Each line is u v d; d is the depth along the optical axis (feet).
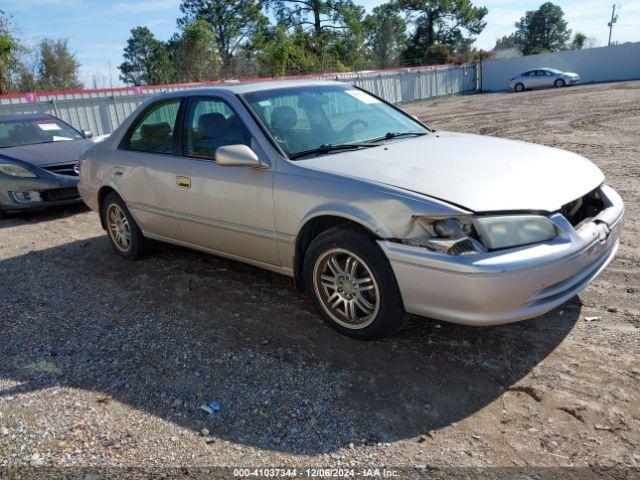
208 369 10.65
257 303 13.55
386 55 191.31
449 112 71.36
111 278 16.16
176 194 14.40
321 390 9.73
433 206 9.48
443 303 9.59
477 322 9.45
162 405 9.57
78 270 17.15
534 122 49.44
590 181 11.19
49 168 24.80
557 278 9.60
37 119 29.66
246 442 8.51
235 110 13.11
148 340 12.01
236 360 10.92
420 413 8.96
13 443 8.74
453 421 8.72
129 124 16.53
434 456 7.98
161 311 13.51
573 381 9.50
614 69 116.26
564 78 107.96
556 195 10.18
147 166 15.25
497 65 126.82
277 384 10.00
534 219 9.63
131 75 168.96
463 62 132.26
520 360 10.27
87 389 10.21
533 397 9.18
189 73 103.91
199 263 16.71
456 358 10.46
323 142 12.83
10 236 22.26
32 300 14.88
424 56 176.96
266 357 10.95
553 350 10.52
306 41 145.07
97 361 11.24
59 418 9.33
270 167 12.02
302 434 8.62
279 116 13.08
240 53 151.23
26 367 11.18
